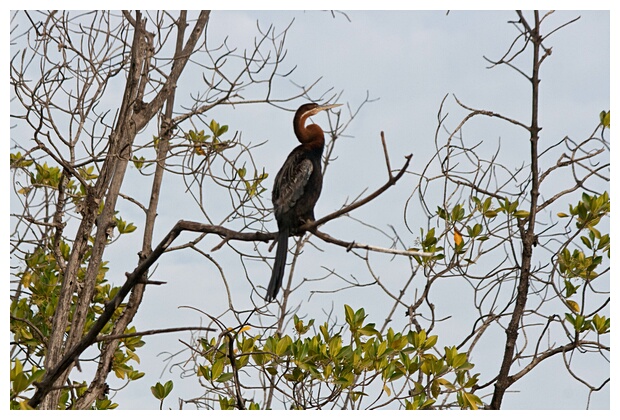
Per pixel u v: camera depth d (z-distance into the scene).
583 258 11.14
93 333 8.99
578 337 10.79
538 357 10.85
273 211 11.70
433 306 11.43
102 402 11.62
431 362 10.49
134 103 12.52
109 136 12.37
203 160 11.70
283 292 12.59
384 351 10.37
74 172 11.80
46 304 12.77
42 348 12.80
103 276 13.38
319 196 11.78
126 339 12.62
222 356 10.62
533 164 10.70
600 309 11.04
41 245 12.61
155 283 9.09
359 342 10.80
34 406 8.98
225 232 9.21
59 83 11.98
